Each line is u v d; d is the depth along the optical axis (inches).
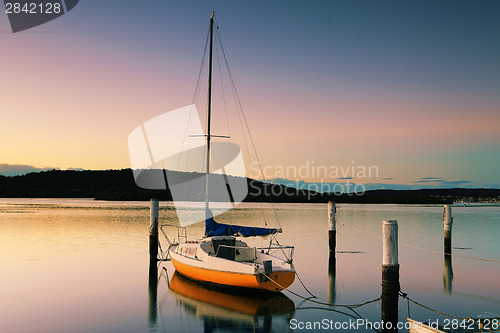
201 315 481.1
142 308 504.4
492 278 692.1
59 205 3198.8
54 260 812.0
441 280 675.4
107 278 664.4
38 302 518.6
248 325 449.4
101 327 431.5
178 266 674.8
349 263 821.2
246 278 539.2
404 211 2696.9
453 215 2365.9
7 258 829.2
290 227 1574.8
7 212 2260.1
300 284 637.3
